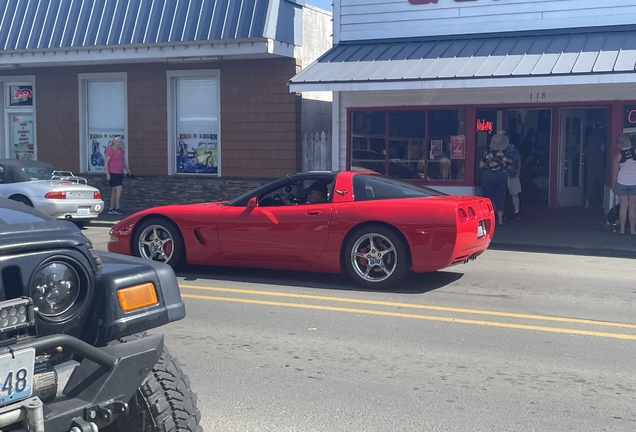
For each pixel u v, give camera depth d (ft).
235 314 24.16
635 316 24.06
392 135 51.70
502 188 47.32
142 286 11.82
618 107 45.70
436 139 50.60
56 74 60.90
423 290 28.02
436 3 50.62
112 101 60.23
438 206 26.71
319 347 20.36
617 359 19.30
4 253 10.19
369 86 45.29
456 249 26.55
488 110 50.37
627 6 45.83
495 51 46.16
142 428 11.72
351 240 27.81
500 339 21.16
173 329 22.34
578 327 22.52
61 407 10.09
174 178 58.03
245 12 51.98
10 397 9.50
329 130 60.34
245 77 55.57
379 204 27.61
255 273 31.42
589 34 46.21
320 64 49.29
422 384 17.31
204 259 30.22
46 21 57.77
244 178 56.03
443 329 22.22
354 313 24.21
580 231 45.27
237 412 15.62
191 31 52.95
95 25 56.18
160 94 57.93
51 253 10.66
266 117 55.26
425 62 46.65
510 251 39.40
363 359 19.25
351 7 53.06
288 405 16.01
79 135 60.75
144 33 54.44
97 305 11.41
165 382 11.87
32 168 47.91
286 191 29.68
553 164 52.37
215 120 57.21
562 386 17.20
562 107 47.85
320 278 30.30
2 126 63.62
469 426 14.80
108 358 10.52
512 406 15.92
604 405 15.99
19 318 10.04
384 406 15.92
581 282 30.12
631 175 43.14
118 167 56.13
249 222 29.07
